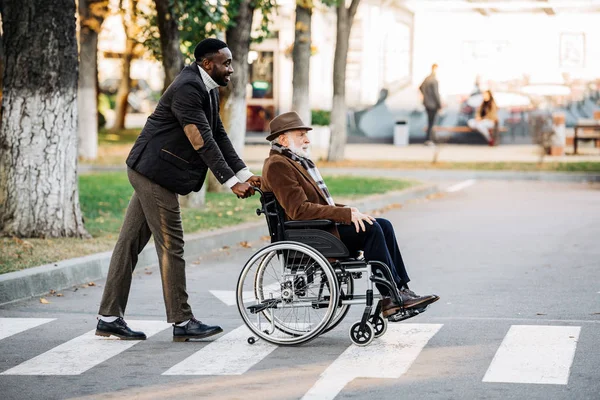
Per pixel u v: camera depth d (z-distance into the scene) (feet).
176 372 28.78
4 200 52.65
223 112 79.51
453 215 71.61
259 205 71.77
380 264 31.42
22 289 40.88
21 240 50.55
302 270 32.09
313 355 30.66
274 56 143.54
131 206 33.47
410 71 140.97
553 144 119.96
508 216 70.49
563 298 40.16
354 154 124.06
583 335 32.86
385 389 26.43
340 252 31.55
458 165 109.29
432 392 26.07
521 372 27.96
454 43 139.85
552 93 137.18
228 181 32.48
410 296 31.81
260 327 32.83
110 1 109.29
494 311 37.47
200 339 33.17
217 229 58.65
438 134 135.03
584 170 103.96
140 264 48.85
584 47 137.80
